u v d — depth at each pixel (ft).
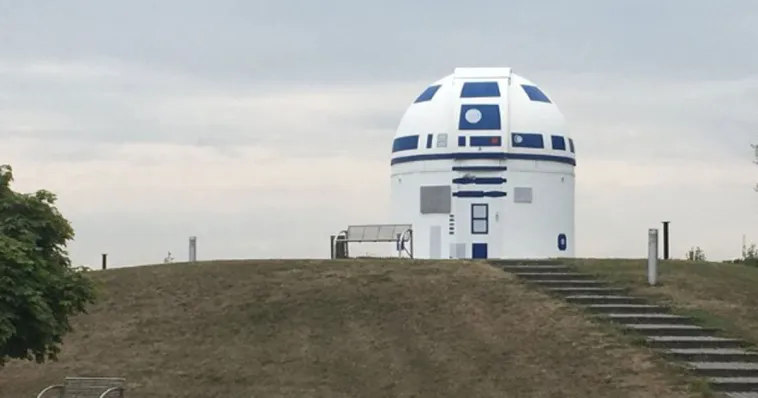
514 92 135.74
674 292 93.35
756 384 70.64
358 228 124.06
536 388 72.18
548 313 86.22
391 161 138.82
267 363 80.12
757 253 138.00
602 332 81.51
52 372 81.20
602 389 71.00
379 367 77.82
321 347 82.28
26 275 62.90
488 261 103.09
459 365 77.00
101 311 92.48
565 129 136.67
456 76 136.15
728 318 86.38
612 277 97.45
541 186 133.39
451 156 131.85
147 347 84.74
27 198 66.90
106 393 66.95
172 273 100.17
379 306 89.40
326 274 97.45
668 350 77.51
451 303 89.35
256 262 102.27
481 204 131.85
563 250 135.13
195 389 76.18
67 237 67.97
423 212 133.59
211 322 88.58
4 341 60.29
